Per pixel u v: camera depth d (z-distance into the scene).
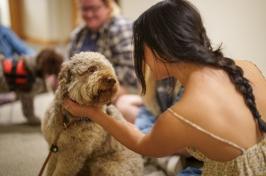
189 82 1.19
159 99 2.25
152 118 2.35
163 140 1.16
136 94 2.89
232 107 1.17
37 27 6.18
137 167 1.71
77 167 1.59
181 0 1.25
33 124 2.95
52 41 6.14
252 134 1.19
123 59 2.86
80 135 1.53
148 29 1.21
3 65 2.84
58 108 1.56
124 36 2.88
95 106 1.46
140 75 1.33
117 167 1.62
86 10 2.90
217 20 2.72
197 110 1.13
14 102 3.49
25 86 2.87
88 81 1.43
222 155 1.17
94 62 1.49
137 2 3.27
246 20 2.62
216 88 1.18
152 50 1.22
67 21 6.17
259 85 1.34
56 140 1.56
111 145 1.65
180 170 2.03
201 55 1.19
